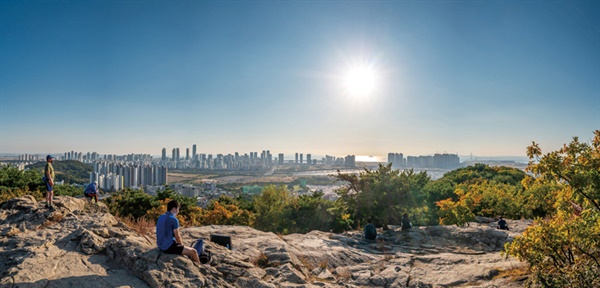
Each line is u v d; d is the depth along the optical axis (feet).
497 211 100.68
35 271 20.43
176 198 109.81
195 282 21.71
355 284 31.14
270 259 33.40
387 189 74.13
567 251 24.67
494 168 235.81
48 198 34.06
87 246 25.05
